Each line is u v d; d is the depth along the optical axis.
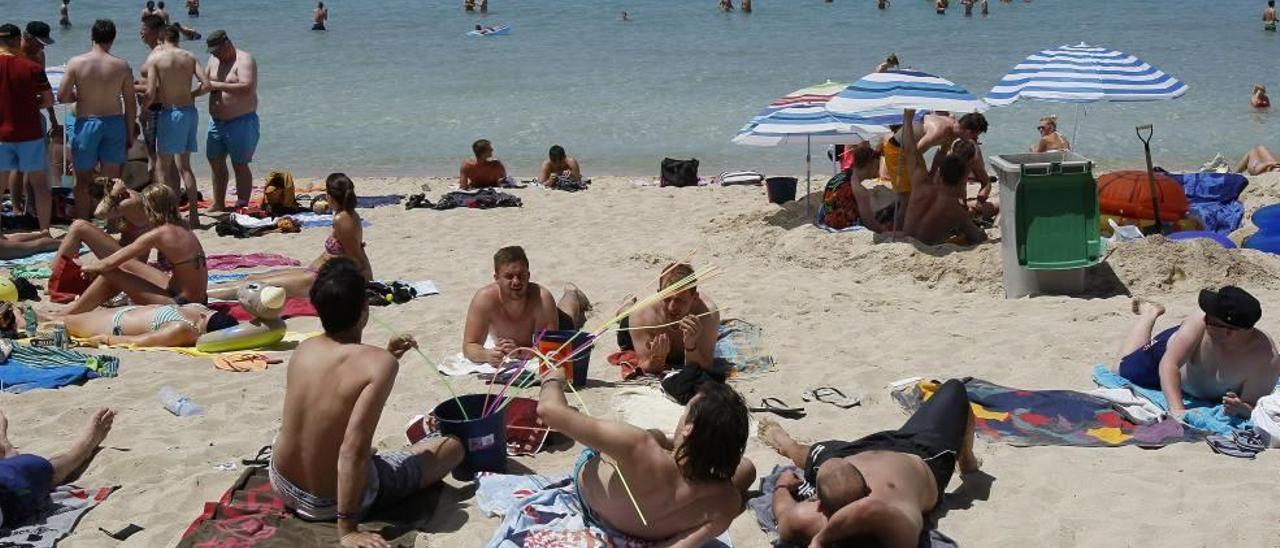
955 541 5.17
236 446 6.21
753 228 11.64
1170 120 22.00
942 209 10.57
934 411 5.52
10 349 7.48
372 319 8.83
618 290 9.84
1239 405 6.35
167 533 5.25
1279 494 5.49
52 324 8.17
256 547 4.98
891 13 42.31
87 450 5.93
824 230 11.05
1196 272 9.35
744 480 5.44
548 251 11.55
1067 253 9.13
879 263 10.16
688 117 22.83
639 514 4.92
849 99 10.59
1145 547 5.06
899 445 5.34
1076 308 8.72
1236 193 12.10
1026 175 9.06
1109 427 6.34
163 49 12.88
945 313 8.80
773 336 8.22
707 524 4.89
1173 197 11.00
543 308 7.46
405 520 5.36
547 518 5.23
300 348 5.32
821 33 37.00
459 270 10.70
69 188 13.00
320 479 5.18
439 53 32.31
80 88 12.23
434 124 22.30
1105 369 7.21
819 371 7.42
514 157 19.48
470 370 7.35
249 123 13.80
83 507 5.48
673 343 7.42
